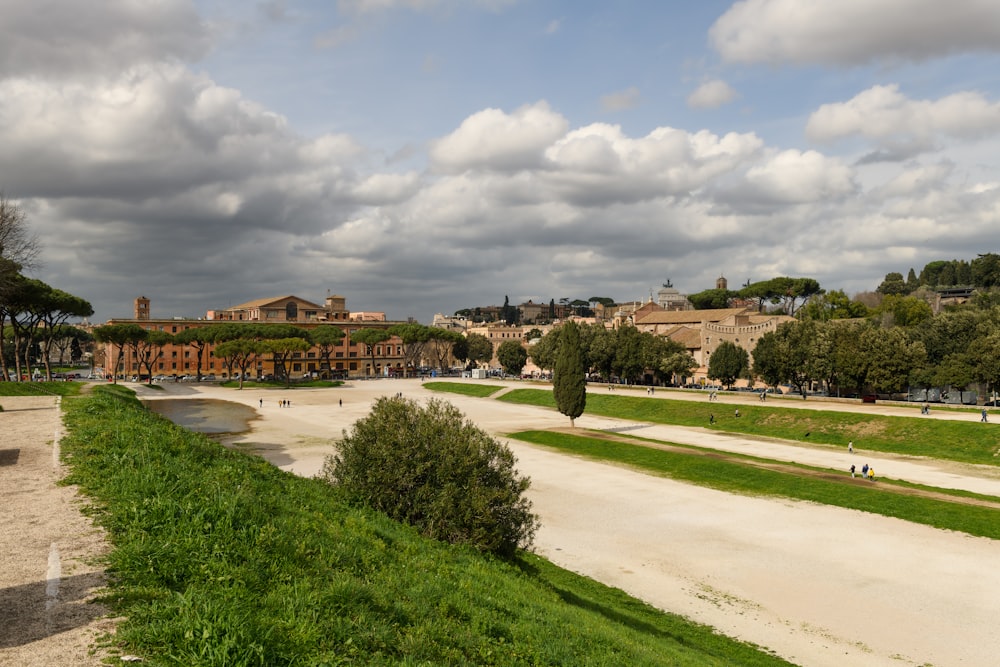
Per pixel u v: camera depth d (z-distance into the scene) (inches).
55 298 3944.4
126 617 410.6
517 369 7780.5
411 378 7859.3
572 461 2437.3
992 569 1279.5
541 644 604.7
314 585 517.3
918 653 940.0
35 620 398.9
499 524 1013.2
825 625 1030.4
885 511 1684.3
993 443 2470.5
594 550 1379.2
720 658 866.8
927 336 4067.4
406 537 859.4
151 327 7219.5
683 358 5073.8
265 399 5103.3
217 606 417.4
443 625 548.1
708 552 1378.0
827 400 3897.6
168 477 745.6
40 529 577.3
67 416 1425.9
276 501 772.0
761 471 2097.7
